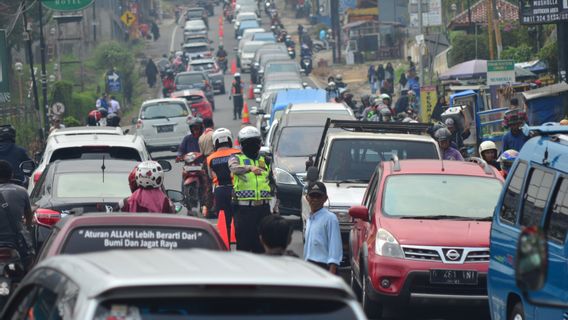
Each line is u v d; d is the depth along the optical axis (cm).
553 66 9612
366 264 2916
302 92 7638
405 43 19125
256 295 1109
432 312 3072
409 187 3106
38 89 12100
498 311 2459
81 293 1123
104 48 18112
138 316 1082
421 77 10394
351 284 3381
